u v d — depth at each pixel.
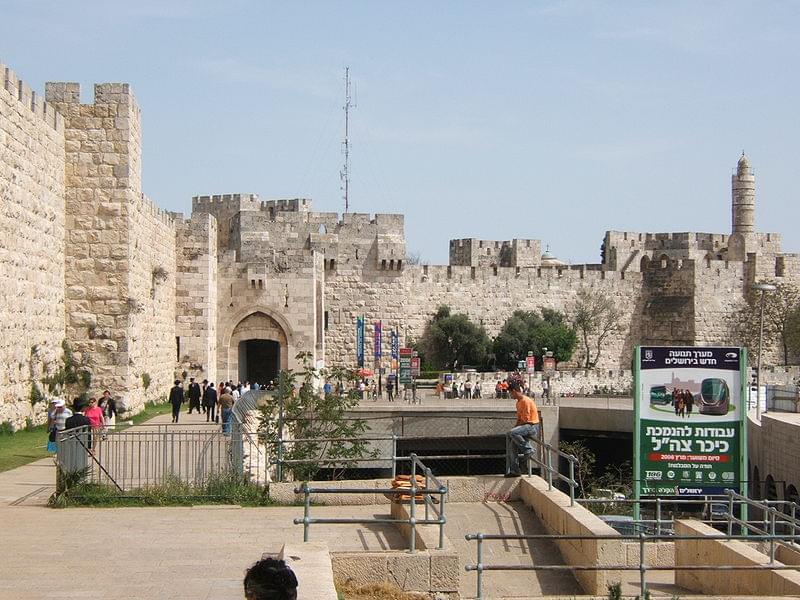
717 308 114.50
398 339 94.12
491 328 107.06
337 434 33.75
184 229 63.53
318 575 17.17
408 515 24.55
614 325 113.62
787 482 43.28
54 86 44.09
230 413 35.97
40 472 30.17
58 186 43.03
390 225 94.38
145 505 26.77
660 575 25.44
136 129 46.00
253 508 26.94
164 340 57.91
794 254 117.00
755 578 21.41
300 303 72.75
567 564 24.45
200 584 18.73
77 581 18.91
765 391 63.03
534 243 122.12
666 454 33.06
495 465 54.47
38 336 39.88
